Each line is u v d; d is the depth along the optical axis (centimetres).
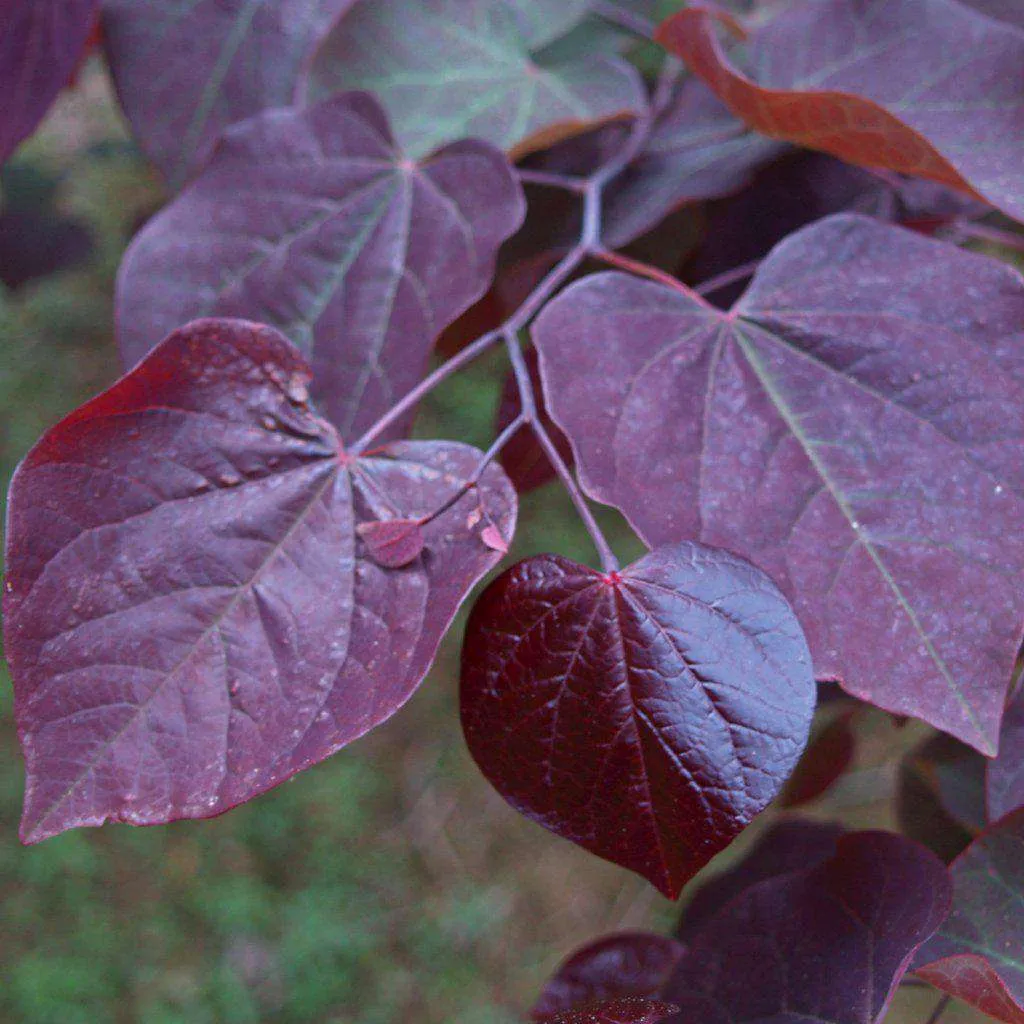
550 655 33
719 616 33
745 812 32
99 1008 160
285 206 41
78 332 238
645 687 33
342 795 182
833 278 37
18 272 84
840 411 36
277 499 34
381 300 41
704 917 46
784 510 35
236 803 32
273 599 34
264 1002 162
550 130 44
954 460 35
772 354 36
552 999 40
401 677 33
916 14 43
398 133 45
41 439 33
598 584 33
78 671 33
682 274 48
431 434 207
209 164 41
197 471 34
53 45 43
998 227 49
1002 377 35
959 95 42
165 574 34
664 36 40
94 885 171
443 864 175
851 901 36
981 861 36
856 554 34
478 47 46
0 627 33
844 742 50
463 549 34
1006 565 34
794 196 46
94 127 222
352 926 169
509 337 38
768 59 44
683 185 47
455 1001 162
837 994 35
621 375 36
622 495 35
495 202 41
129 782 32
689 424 36
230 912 168
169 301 41
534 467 44
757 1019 36
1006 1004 33
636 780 33
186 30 45
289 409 35
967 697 33
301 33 46
